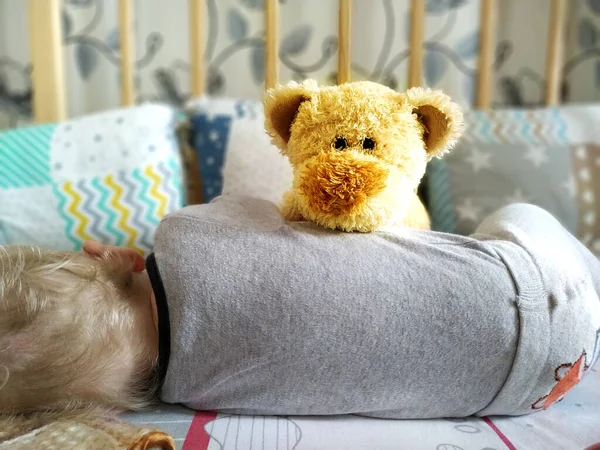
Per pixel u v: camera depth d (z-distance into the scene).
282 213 0.64
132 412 0.60
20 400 0.54
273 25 0.89
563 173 1.09
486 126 1.15
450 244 0.58
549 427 0.57
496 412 0.58
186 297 0.54
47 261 0.60
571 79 1.39
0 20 1.34
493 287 0.54
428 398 0.56
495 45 1.38
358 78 1.36
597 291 0.60
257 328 0.54
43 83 1.10
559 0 1.28
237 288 0.54
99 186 0.94
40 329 0.53
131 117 1.00
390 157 0.56
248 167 0.99
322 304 0.53
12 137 0.97
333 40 1.35
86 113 1.38
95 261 0.63
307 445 0.53
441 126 0.57
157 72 1.39
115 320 0.58
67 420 0.54
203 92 1.30
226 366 0.55
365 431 0.56
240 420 0.58
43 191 0.92
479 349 0.54
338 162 0.53
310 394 0.56
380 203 0.54
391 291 0.54
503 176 1.09
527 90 1.40
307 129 0.58
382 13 1.34
